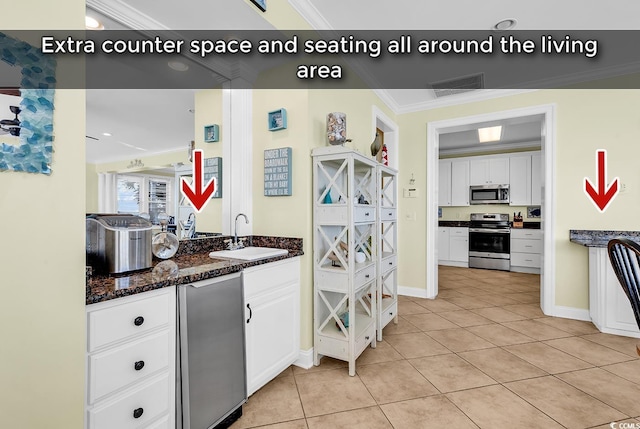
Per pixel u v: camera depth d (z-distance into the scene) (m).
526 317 3.10
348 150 2.01
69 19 0.97
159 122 1.85
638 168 2.85
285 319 1.99
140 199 1.73
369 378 1.97
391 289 3.67
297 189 2.18
